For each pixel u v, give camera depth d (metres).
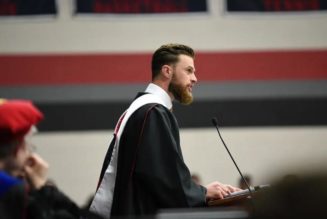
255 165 20.27
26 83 19.92
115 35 20.70
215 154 20.27
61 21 20.69
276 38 20.95
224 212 3.16
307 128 20.30
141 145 6.61
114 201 6.71
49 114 19.66
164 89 7.19
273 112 20.16
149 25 20.83
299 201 2.34
